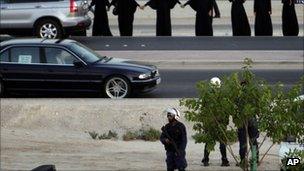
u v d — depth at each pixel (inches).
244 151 1283.2
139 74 2127.2
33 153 1697.8
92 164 1579.7
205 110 1125.7
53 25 2795.3
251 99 1115.9
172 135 1419.8
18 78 2146.9
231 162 1656.0
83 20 2837.1
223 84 1126.4
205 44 2918.3
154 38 2957.7
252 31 3469.5
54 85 2144.4
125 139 1930.4
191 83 2407.7
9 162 1584.6
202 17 2974.9
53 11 2787.9
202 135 1148.5
